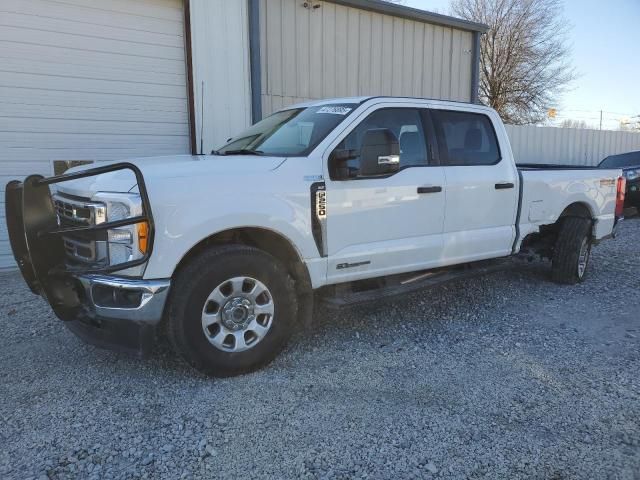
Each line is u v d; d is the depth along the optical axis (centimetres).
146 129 814
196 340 349
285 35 959
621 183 679
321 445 290
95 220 341
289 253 399
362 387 359
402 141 459
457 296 578
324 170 401
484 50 2977
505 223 532
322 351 422
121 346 343
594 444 290
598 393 350
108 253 340
